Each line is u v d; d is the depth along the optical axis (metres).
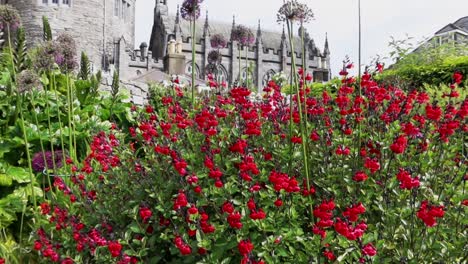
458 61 9.05
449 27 31.61
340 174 3.60
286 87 6.34
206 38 61.44
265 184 3.48
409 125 3.54
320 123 4.23
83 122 7.02
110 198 3.97
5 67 7.20
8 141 6.01
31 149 6.27
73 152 5.49
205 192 3.30
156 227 3.40
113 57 45.06
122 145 4.94
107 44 43.19
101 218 3.71
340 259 2.77
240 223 2.86
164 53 62.38
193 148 3.88
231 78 61.56
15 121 6.42
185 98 6.32
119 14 46.94
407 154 3.77
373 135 3.96
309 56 70.12
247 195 3.22
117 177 4.09
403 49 10.72
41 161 5.60
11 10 5.03
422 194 3.41
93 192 4.08
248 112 3.94
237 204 3.21
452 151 3.91
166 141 3.97
